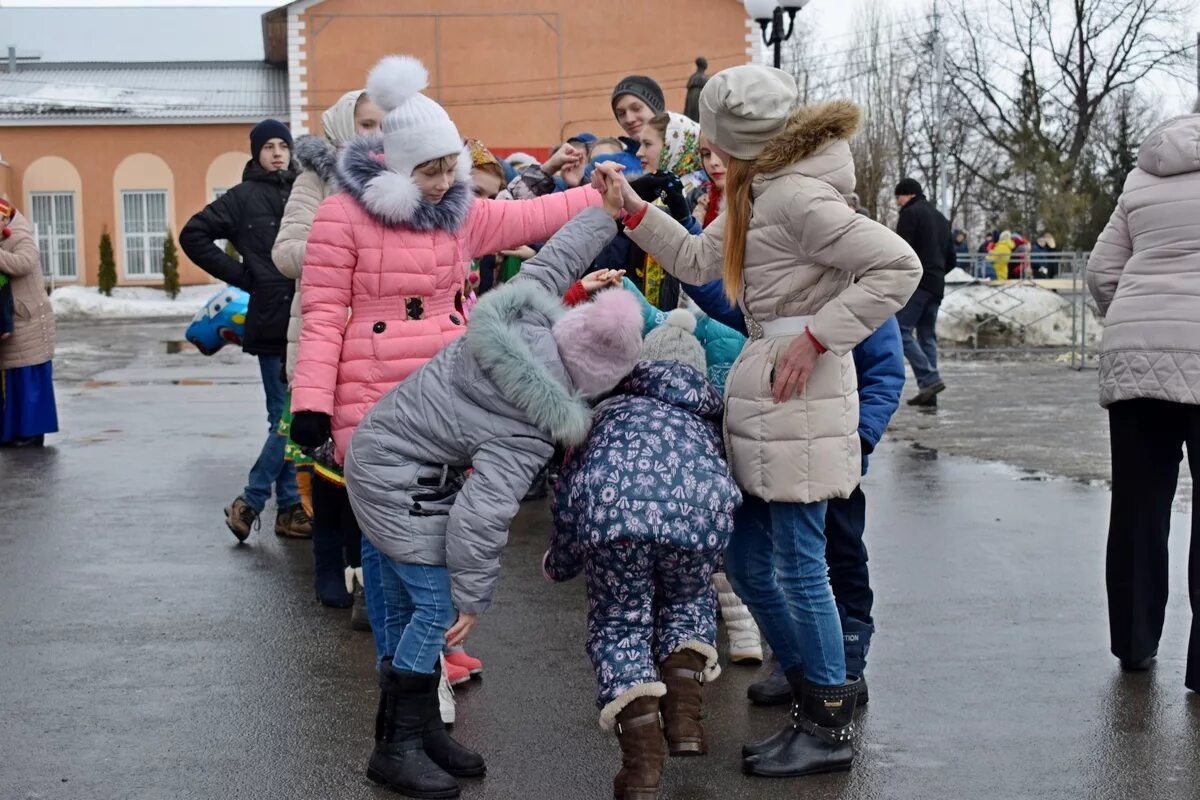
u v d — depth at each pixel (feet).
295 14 127.65
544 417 11.85
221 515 26.13
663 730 12.52
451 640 12.14
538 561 22.56
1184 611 18.83
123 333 87.40
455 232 14.06
